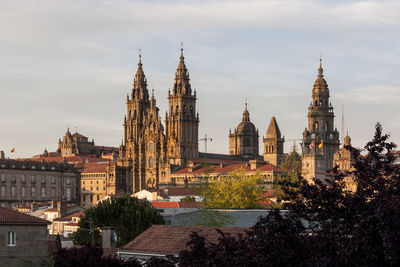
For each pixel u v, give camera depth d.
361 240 44.53
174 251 76.50
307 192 50.19
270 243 47.81
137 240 81.94
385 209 44.69
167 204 192.88
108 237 93.94
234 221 116.38
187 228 81.56
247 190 191.00
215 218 119.06
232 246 50.25
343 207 48.88
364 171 51.00
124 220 138.00
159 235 81.81
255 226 49.88
